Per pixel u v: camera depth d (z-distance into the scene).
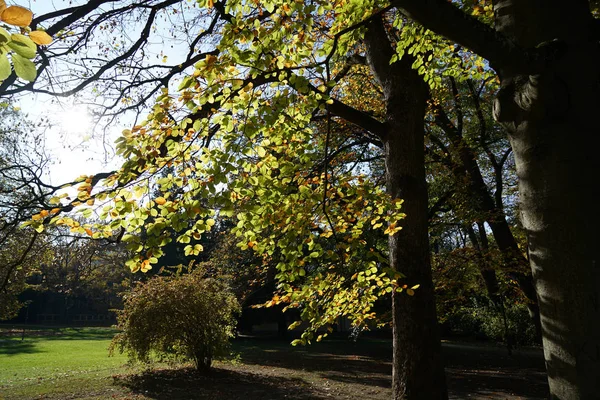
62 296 47.44
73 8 5.79
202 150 3.42
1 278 8.16
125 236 3.04
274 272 15.62
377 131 6.18
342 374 13.85
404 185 5.95
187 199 3.28
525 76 2.53
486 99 14.59
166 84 6.88
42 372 13.59
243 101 3.59
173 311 12.79
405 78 6.28
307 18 3.54
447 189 13.84
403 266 5.76
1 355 18.14
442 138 15.58
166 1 6.90
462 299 12.65
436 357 5.57
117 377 12.51
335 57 8.33
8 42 1.54
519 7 2.67
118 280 37.22
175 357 13.55
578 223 2.25
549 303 2.29
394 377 5.66
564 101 2.33
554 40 2.41
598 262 2.18
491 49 2.47
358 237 4.05
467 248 12.31
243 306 19.92
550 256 2.31
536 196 2.40
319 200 3.95
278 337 28.92
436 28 2.63
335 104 5.97
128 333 12.59
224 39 3.42
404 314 5.66
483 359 16.34
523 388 11.12
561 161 2.34
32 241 5.32
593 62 2.45
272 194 3.77
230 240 16.19
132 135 3.21
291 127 3.82
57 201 3.03
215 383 12.10
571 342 2.18
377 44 6.58
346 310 4.48
